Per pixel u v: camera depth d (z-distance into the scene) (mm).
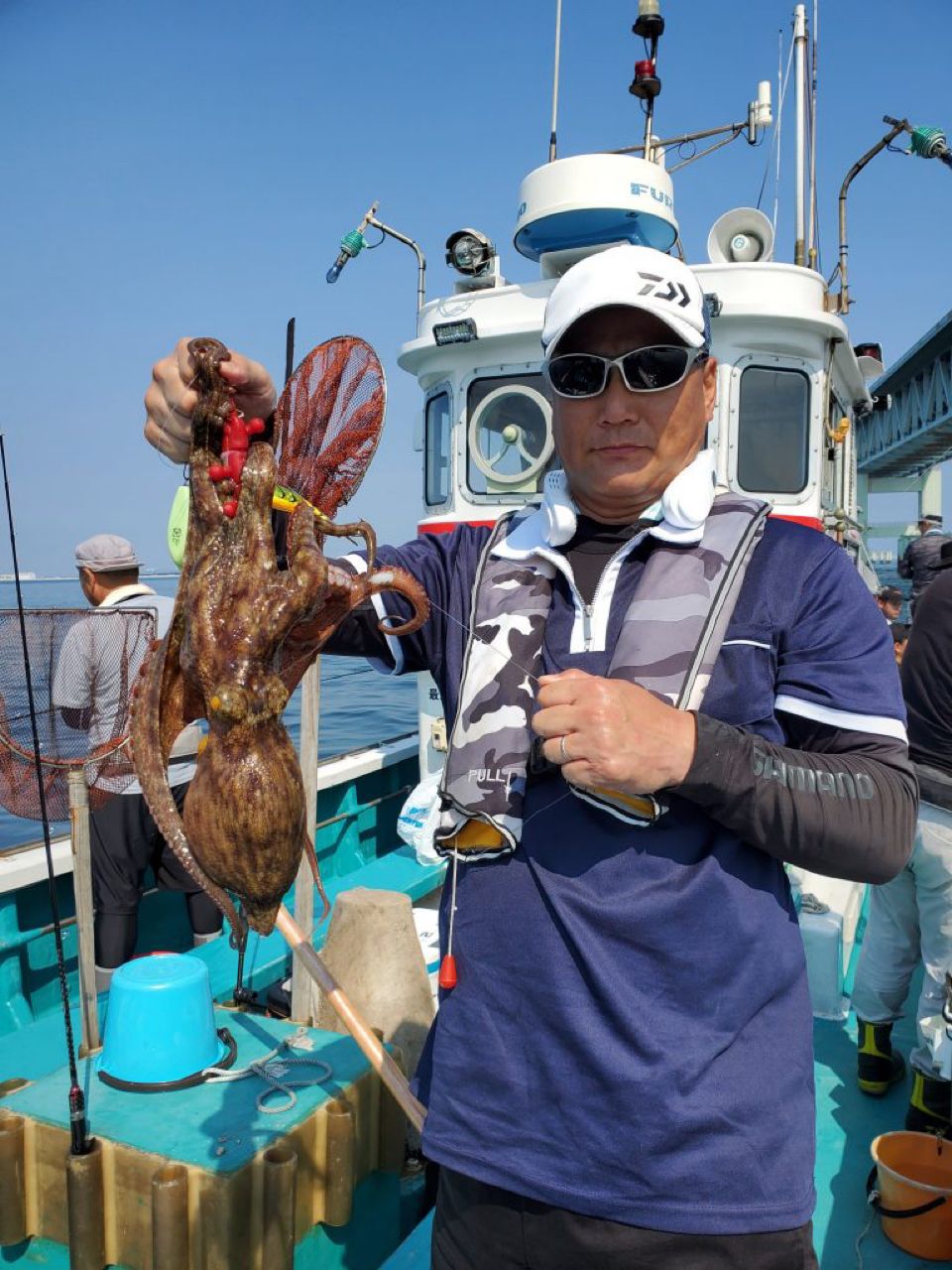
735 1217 1431
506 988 1585
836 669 1548
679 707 1537
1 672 2943
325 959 3393
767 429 5289
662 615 1595
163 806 1403
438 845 1702
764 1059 1512
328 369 1803
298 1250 2441
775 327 5148
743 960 1511
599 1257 1475
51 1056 3160
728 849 1535
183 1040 2650
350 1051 2807
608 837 1545
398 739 6676
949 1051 2986
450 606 1902
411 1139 3232
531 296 5422
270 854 1319
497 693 1675
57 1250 2416
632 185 4934
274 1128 2404
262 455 1420
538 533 1840
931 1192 2674
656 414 1673
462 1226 1639
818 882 4621
